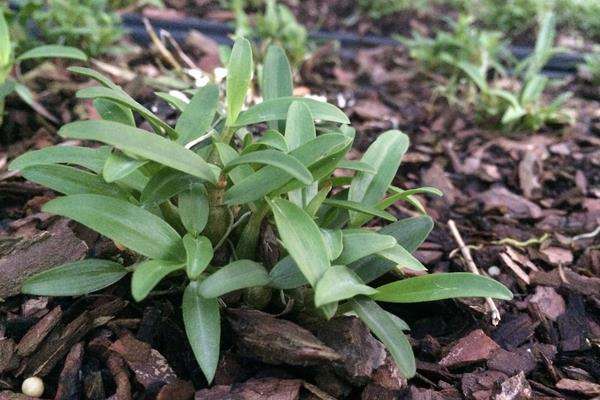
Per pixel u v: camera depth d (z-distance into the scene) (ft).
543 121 1.13
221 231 0.59
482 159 1.02
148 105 0.96
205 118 0.59
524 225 0.85
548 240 0.80
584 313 0.69
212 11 1.58
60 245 0.63
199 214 0.56
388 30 1.64
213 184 0.53
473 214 0.86
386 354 0.57
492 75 1.40
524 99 1.11
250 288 0.58
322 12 1.69
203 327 0.53
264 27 1.27
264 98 0.68
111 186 0.58
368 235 0.57
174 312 0.61
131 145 0.50
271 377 0.56
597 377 0.61
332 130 0.74
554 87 1.38
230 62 0.59
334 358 0.54
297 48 1.22
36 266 0.61
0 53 0.75
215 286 0.52
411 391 0.56
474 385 0.58
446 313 0.67
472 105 1.21
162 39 1.19
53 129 0.91
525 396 0.57
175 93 0.78
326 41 1.50
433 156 1.00
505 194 0.92
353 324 0.57
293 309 0.60
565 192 0.93
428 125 1.11
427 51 1.32
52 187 0.57
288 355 0.54
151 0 1.37
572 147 1.07
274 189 0.55
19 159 0.55
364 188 0.64
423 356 0.62
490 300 0.66
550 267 0.77
